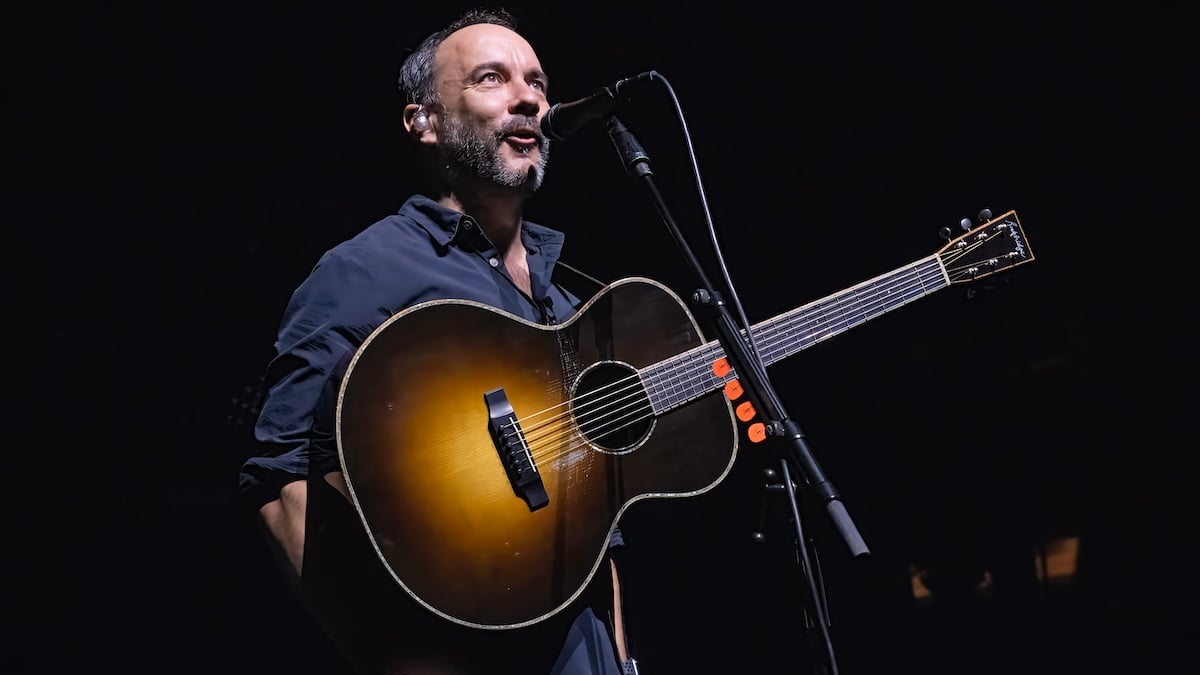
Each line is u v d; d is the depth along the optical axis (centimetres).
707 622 605
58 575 589
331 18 613
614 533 270
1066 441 635
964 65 658
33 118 601
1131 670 581
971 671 596
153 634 588
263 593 599
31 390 605
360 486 238
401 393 246
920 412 655
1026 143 657
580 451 262
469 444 250
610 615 273
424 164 308
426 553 240
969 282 305
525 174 292
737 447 278
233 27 608
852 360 668
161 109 613
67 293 613
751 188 664
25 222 608
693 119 659
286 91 622
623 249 648
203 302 624
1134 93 645
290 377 246
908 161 663
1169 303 635
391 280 263
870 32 657
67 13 588
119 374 614
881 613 612
